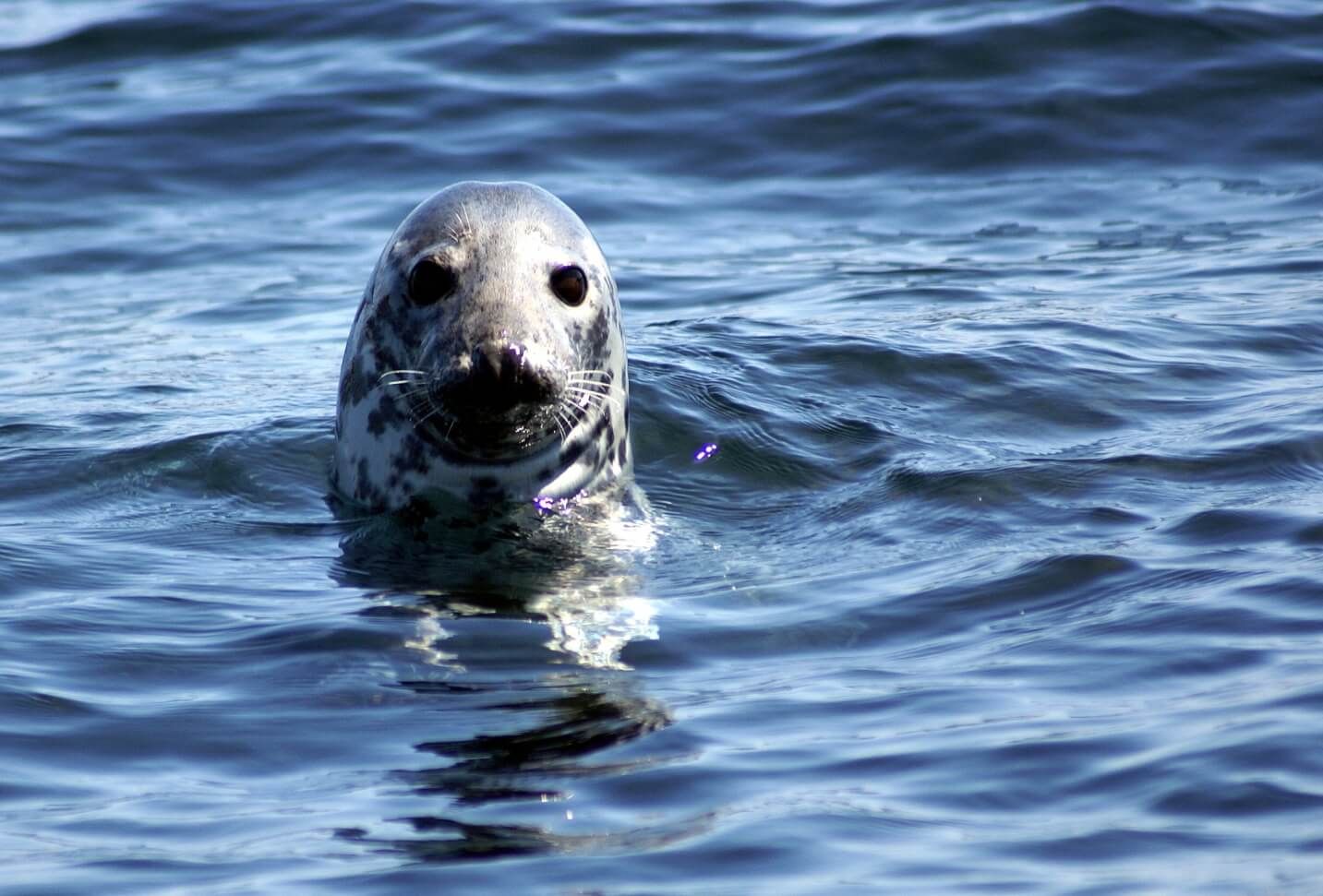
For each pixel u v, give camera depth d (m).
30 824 16.92
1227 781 16.59
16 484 29.72
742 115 54.34
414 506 28.45
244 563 25.86
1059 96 54.34
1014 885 15.05
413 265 27.41
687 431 31.78
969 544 25.66
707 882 15.33
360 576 25.16
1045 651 20.89
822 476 30.08
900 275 43.53
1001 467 29.11
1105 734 18.05
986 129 53.12
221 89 57.06
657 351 35.91
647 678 20.80
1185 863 15.16
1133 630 21.25
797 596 23.88
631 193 50.31
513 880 15.43
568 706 19.83
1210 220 47.25
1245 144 52.22
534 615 23.27
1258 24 57.59
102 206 50.44
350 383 29.36
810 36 58.88
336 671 21.03
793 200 49.94
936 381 34.22
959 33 57.56
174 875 15.75
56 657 21.41
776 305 41.09
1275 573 22.81
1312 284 40.78
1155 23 57.47
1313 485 27.14
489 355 25.59
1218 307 39.19
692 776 17.64
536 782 17.64
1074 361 35.09
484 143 52.97
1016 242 46.25
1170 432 30.77
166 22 62.34
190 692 20.36
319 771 18.11
